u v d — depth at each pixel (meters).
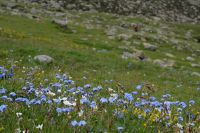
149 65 37.94
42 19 75.00
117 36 73.94
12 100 8.16
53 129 6.78
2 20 62.03
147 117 8.16
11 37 42.12
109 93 10.88
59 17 86.81
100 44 60.06
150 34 85.25
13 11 78.62
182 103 9.23
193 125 7.78
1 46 30.75
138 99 10.57
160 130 7.55
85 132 6.76
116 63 34.66
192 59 64.69
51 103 8.08
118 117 7.88
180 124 7.77
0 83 10.12
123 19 102.62
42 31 60.91
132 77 26.50
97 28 81.62
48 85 11.71
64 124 7.00
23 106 7.91
